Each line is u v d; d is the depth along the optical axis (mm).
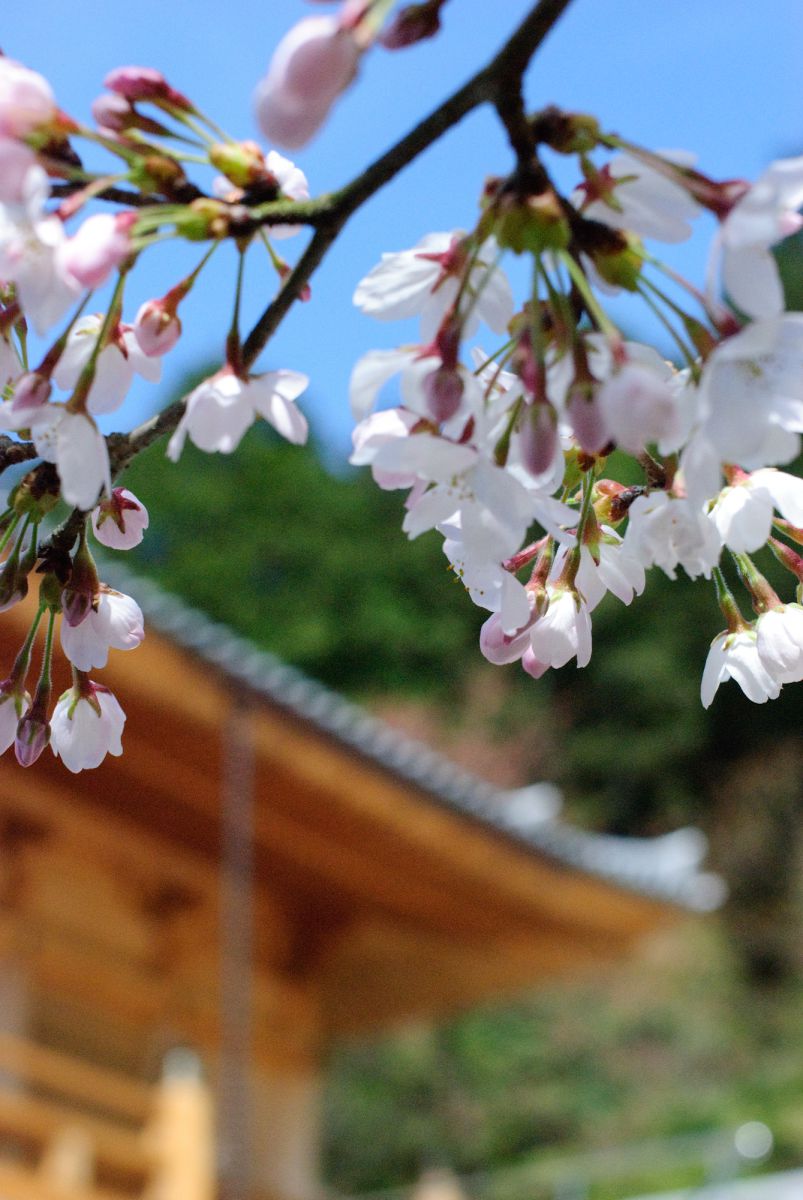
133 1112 6973
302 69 674
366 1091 21562
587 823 26781
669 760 27125
